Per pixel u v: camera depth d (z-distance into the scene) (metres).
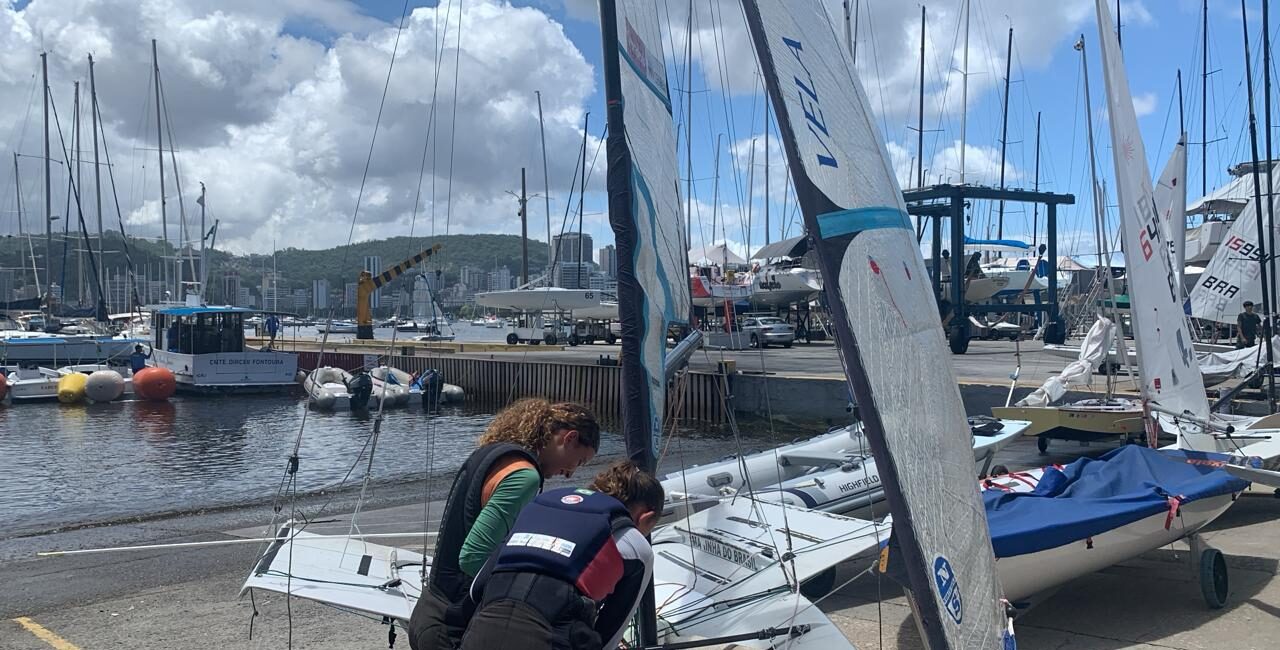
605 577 2.53
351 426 23.50
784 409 21.41
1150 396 7.54
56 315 41.47
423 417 25.69
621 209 3.28
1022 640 5.21
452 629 2.80
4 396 28.05
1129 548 5.50
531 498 2.83
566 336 44.66
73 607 6.46
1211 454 6.99
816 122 2.19
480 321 71.94
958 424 2.29
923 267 2.40
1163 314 7.72
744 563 4.60
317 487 14.34
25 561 8.41
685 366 4.54
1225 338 28.48
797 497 7.13
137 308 41.97
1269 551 6.91
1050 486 6.15
